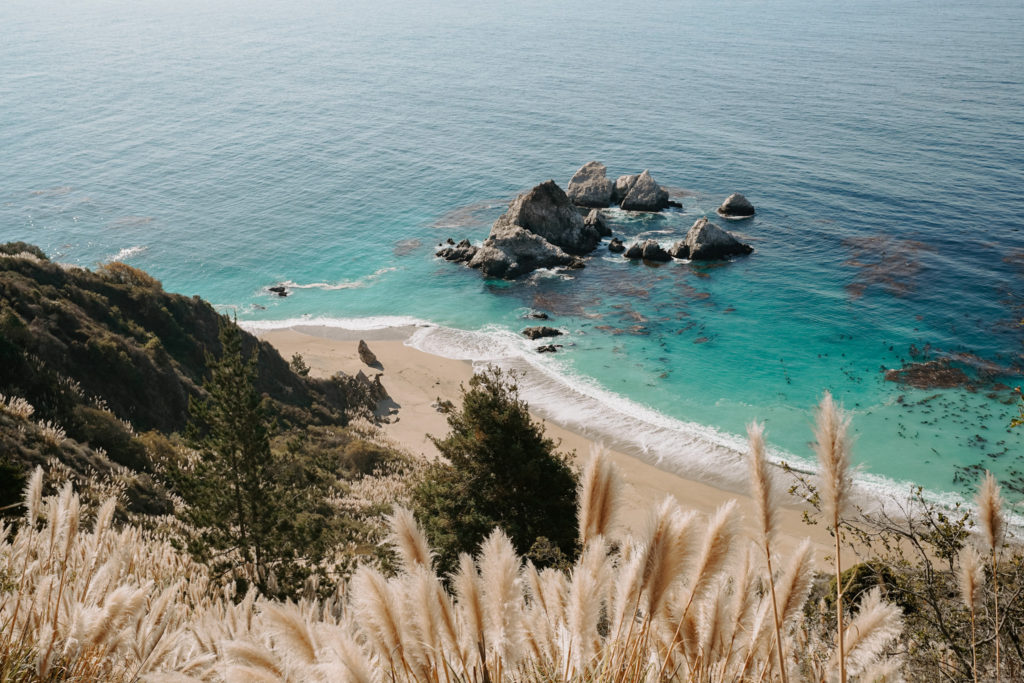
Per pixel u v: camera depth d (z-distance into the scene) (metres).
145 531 19.17
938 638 5.68
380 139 151.25
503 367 59.16
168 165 136.38
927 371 53.09
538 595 3.15
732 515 2.59
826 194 98.25
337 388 54.97
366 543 21.73
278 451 33.22
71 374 33.09
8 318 32.44
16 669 3.78
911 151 119.00
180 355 43.72
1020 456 41.84
